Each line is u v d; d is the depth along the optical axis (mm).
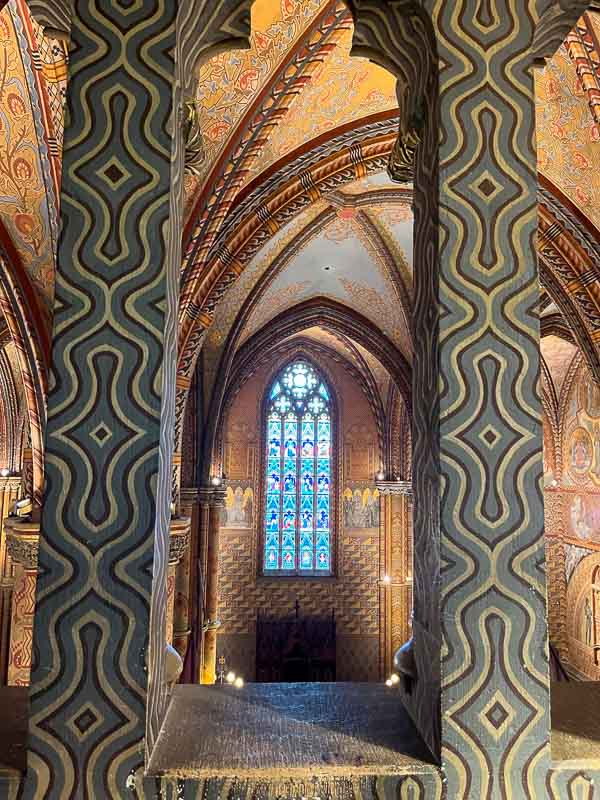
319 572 18484
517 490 1933
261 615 17969
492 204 2059
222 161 6391
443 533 1899
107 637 1768
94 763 1720
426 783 1776
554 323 13117
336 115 7020
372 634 18141
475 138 2082
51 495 1814
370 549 18453
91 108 1973
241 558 18125
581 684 2471
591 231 7359
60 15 2303
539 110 6629
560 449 16781
